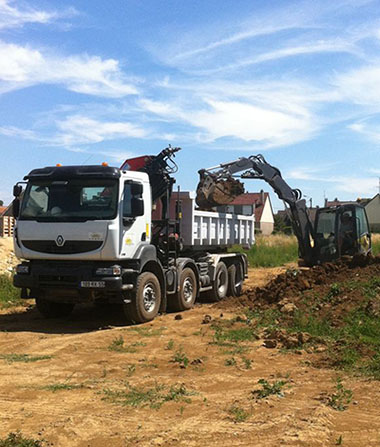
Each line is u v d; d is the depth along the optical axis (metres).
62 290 10.71
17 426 5.21
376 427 5.12
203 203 15.07
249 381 6.82
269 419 5.25
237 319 10.93
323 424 5.09
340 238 16.94
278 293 12.69
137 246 11.11
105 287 10.39
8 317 12.16
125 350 8.58
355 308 10.07
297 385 6.61
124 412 5.57
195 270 13.58
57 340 9.47
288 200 17.33
